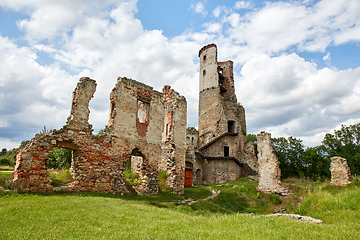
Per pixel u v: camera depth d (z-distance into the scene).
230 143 31.91
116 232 5.66
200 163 28.83
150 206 10.49
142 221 7.02
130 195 13.39
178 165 17.77
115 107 13.96
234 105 35.78
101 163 12.76
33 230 5.48
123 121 14.25
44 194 9.95
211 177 28.91
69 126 11.80
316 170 36.28
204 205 14.65
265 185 19.45
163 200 14.07
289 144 39.00
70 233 5.40
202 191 19.56
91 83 13.10
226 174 29.34
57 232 5.39
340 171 19.42
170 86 22.25
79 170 11.81
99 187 12.41
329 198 12.84
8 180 10.09
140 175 15.41
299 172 36.53
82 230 5.66
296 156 38.06
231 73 38.16
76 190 11.50
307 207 13.06
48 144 10.91
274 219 8.29
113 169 13.23
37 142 10.59
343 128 36.81
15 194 9.15
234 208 16.16
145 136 15.49
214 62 36.22
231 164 29.98
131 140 14.51
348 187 17.11
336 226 7.64
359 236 6.19
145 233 5.73
